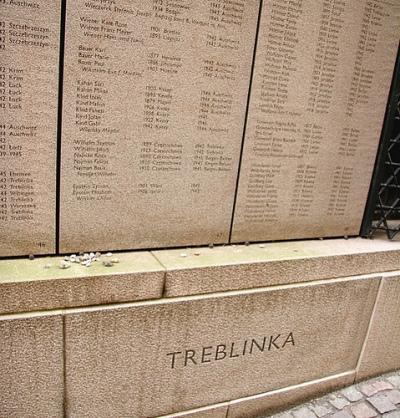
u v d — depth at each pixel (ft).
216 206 9.21
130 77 7.58
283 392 10.18
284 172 9.78
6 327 6.79
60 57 6.99
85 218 7.98
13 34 6.59
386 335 11.36
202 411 9.21
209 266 8.27
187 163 8.59
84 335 7.43
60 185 7.60
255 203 9.69
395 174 11.30
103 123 7.61
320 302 9.80
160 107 7.99
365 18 9.49
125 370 8.04
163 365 8.40
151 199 8.46
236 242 9.80
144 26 7.43
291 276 9.32
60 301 7.16
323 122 9.87
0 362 6.93
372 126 10.58
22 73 6.80
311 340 10.12
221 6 7.95
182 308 8.15
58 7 6.73
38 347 7.13
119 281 7.50
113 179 7.99
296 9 8.67
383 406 10.62
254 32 8.40
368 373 11.64
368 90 10.16
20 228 7.52
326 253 9.82
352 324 10.60
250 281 8.83
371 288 10.46
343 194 10.87
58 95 7.14
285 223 10.28
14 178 7.23
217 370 9.10
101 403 8.05
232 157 9.04
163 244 8.89
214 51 8.14
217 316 8.59
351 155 10.57
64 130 7.35
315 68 9.31
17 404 7.28
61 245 7.92
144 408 8.56
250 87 8.74
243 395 9.71
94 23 7.05
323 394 10.96
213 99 8.43
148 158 8.18
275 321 9.36
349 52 9.58
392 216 13.34
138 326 7.85
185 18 7.71
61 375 7.48
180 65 7.92
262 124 9.14
